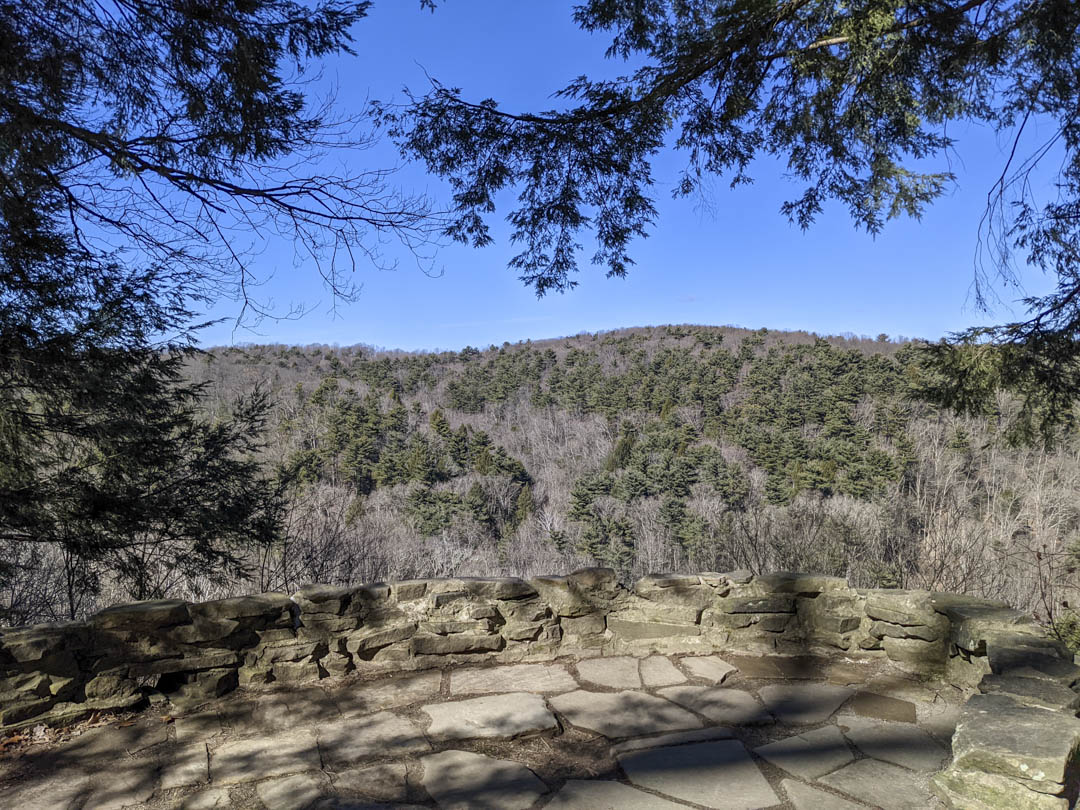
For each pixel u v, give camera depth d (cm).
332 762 301
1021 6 414
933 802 269
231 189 487
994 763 229
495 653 428
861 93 478
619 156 530
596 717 349
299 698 370
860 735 330
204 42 423
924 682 397
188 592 802
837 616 442
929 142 518
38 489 583
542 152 527
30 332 523
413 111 503
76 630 340
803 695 378
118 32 421
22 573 694
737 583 455
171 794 275
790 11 434
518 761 304
